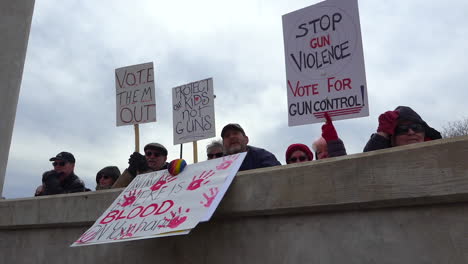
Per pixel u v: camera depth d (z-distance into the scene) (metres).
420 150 2.36
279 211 2.89
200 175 3.33
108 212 3.58
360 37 3.21
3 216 4.41
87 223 3.91
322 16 3.40
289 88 3.49
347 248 2.61
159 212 3.21
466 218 2.23
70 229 4.05
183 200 3.18
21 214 4.30
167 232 2.93
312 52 3.42
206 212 2.89
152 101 5.47
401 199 2.40
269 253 2.94
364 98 3.16
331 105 3.29
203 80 6.09
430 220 2.35
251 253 3.02
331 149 3.24
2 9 5.67
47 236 4.18
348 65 3.25
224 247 3.16
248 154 4.03
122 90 5.70
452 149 2.26
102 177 5.59
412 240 2.39
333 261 2.65
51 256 4.11
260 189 2.98
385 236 2.48
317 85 3.37
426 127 3.41
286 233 2.88
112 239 3.19
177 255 3.38
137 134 5.48
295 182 2.82
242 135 4.32
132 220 3.30
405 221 2.43
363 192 2.53
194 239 3.32
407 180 2.39
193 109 6.14
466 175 2.20
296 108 3.44
